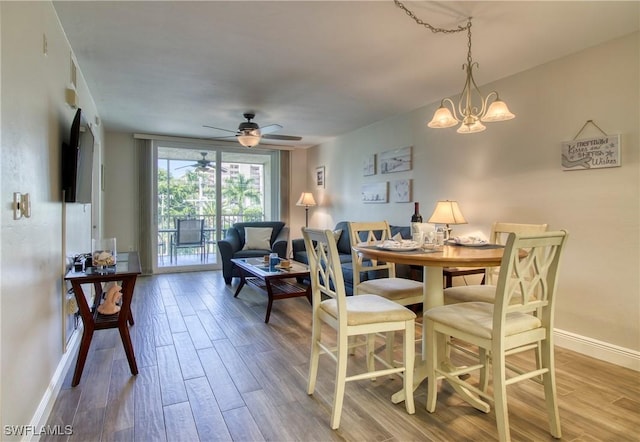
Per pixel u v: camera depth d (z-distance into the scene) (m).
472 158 3.67
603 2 2.13
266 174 6.99
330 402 2.06
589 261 2.74
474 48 2.74
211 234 6.43
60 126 2.36
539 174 3.06
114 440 1.71
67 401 2.05
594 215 2.71
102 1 2.11
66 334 2.43
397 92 3.76
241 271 4.46
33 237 1.73
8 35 1.40
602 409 2.01
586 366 2.55
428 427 1.84
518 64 3.04
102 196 5.24
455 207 3.40
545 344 1.81
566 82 2.87
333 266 1.87
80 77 3.18
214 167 6.44
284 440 1.73
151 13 2.25
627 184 2.53
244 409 1.99
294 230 7.11
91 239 3.94
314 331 2.15
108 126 5.29
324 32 2.49
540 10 2.21
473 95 3.63
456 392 2.13
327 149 6.40
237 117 4.76
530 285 1.75
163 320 3.51
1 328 1.30
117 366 2.50
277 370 2.46
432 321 1.95
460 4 2.15
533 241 1.64
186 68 3.12
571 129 2.84
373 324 1.90
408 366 1.97
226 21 2.35
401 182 4.63
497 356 1.64
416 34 2.52
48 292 2.01
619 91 2.56
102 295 3.21
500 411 1.63
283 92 3.75
